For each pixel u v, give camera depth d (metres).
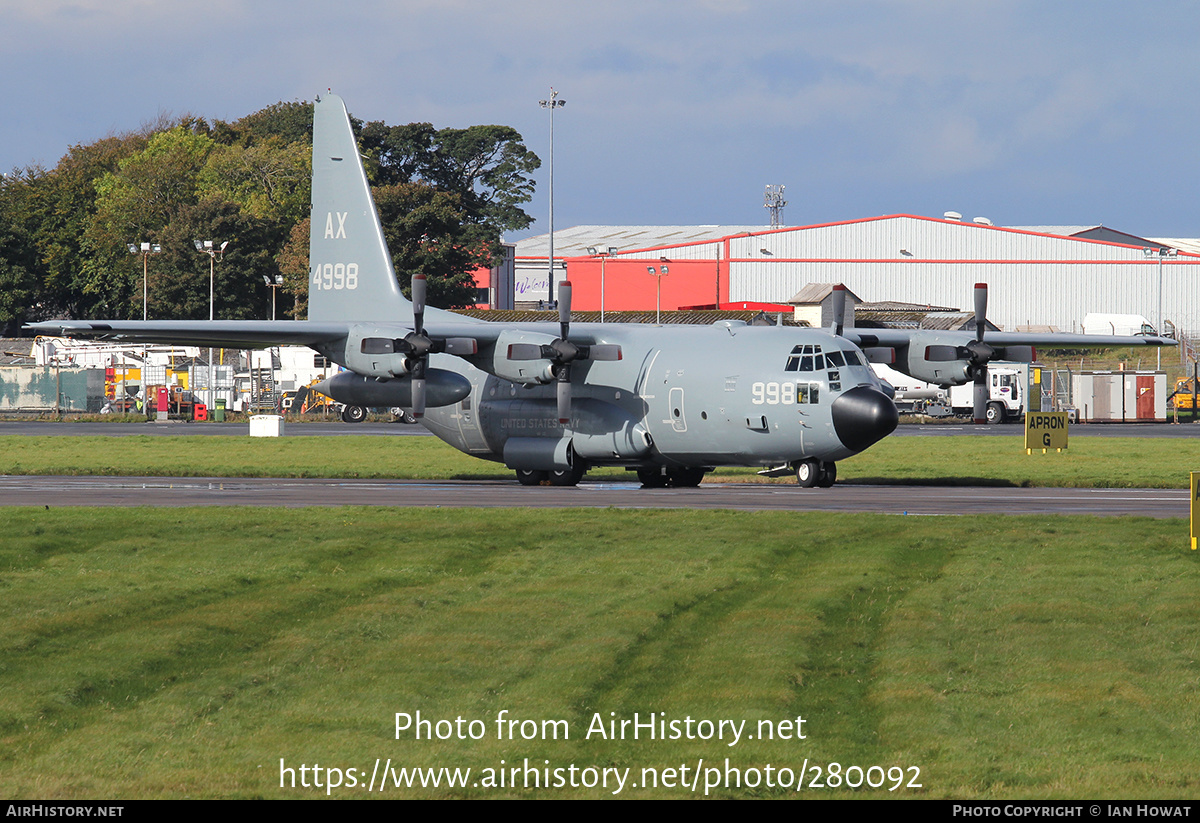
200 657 51.03
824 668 48.88
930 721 41.94
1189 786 36.56
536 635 53.78
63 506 100.44
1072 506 100.75
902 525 85.25
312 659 50.25
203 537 81.12
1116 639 52.50
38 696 44.84
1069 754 39.03
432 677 47.59
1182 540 77.44
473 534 82.19
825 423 107.75
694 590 62.78
